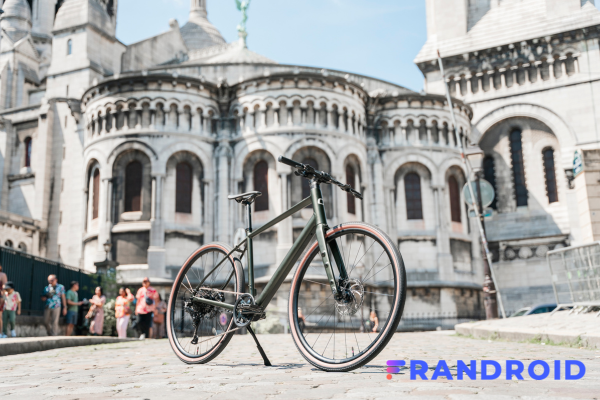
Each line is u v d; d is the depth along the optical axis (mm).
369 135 32062
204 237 28297
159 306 17641
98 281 22031
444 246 31062
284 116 28484
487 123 37188
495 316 17828
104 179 28391
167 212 27719
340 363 3945
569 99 35625
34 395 3314
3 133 36562
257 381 3783
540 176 35969
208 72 35906
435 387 3318
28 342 8828
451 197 32562
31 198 35250
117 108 28812
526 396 2941
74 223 32688
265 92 28859
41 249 33375
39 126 35000
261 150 28516
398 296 3705
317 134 28359
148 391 3371
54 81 35844
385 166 31828
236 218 28500
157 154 28062
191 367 4992
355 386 3426
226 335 4762
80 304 17000
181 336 5281
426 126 32312
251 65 36062
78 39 35938
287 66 36438
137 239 27391
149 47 41656
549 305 21766
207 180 28844
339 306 3992
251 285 4660
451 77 38375
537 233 35250
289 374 4160
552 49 36219
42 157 34406
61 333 16812
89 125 30031
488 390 3180
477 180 19188
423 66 39156
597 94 35125
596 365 4883
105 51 37281
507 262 35656
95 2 36906
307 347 4219
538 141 36406
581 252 12523
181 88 29000
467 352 7215
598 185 25344
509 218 36062
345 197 28516
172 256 27359
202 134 29141
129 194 28109
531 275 35000
